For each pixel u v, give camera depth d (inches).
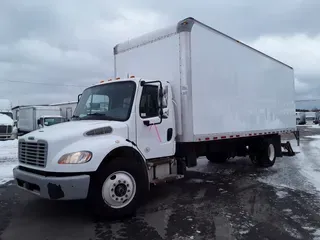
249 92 336.2
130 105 213.0
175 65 249.4
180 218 194.7
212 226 179.9
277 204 225.0
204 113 259.3
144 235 166.4
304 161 453.4
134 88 217.5
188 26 243.1
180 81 245.6
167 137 237.6
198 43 253.0
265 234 166.7
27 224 184.2
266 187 281.4
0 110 1024.2
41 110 1029.2
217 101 277.9
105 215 187.2
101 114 225.5
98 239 161.2
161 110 224.2
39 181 174.1
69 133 183.3
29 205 224.2
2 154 552.7
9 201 235.8
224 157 403.2
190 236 164.6
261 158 396.2
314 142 802.2
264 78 373.7
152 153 223.9
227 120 293.4
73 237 163.8
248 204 226.1
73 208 216.1
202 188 280.1
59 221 189.2
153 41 269.7
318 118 3034.0
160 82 222.2
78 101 258.4
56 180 169.5
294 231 170.7
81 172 175.5
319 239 158.9
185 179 323.0
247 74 332.5
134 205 197.6
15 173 199.3
